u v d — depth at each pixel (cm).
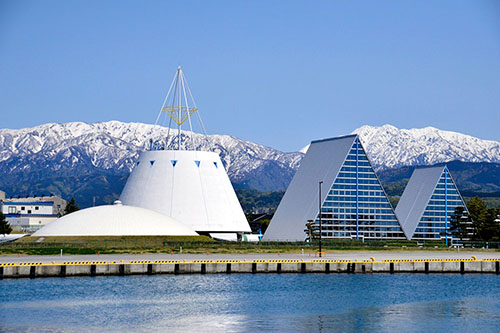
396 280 15162
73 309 11169
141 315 10781
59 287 13250
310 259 16775
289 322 10356
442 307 11706
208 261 15538
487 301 12325
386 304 11962
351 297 12669
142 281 14225
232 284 14050
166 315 10819
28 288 13075
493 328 10050
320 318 10688
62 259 16012
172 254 18150
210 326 10025
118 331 9656
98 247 18788
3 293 12512
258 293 12988
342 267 16225
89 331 9625
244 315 10875
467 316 10938
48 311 10981
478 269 16825
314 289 13562
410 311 11331
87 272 14738
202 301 12050
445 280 15325
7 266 14200
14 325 9950
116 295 12494
